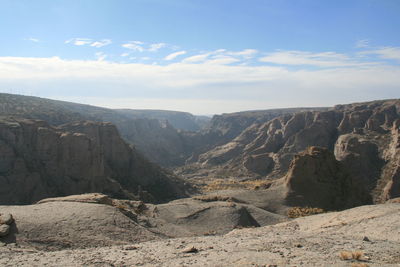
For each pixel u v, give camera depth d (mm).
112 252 20828
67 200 39281
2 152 73062
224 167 164875
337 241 22438
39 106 161250
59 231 27328
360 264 15305
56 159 79625
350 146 116625
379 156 112500
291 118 172750
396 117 140625
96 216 31422
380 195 94938
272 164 148250
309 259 17250
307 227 35469
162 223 41062
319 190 65688
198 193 111688
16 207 31938
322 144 149750
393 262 16594
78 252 21078
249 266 16094
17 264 18062
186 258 18453
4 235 25188
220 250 20141
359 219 32094
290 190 65562
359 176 105625
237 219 45375
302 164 68250
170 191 103312
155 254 19781
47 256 19969
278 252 19047
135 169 104812
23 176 72500
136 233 30703
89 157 80625
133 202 47594
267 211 55531
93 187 78625
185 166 182000
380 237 25250
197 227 43250
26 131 81250
